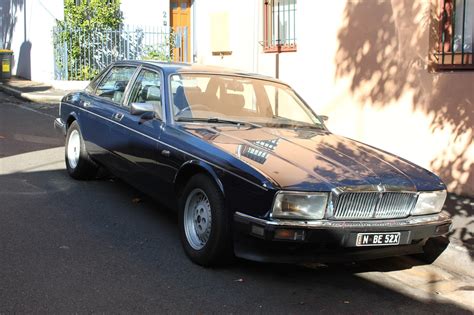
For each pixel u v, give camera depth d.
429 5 7.41
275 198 4.15
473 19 7.09
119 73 6.85
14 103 15.02
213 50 11.62
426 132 7.54
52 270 4.48
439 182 4.89
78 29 17.05
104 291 4.16
